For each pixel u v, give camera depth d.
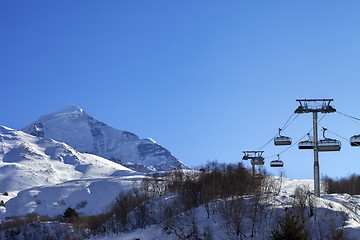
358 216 78.88
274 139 79.00
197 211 97.50
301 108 72.06
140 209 116.81
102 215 149.50
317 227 74.12
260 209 86.25
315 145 71.75
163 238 94.31
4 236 147.00
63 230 145.00
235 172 125.19
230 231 84.00
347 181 129.75
